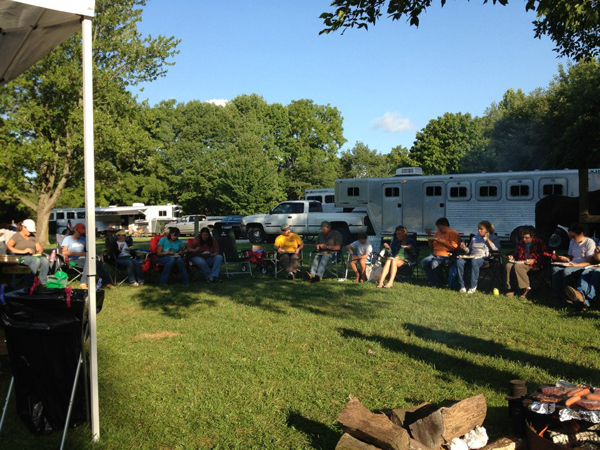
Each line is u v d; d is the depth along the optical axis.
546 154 30.06
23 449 3.40
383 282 10.01
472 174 18.08
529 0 6.79
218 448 3.41
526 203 17.41
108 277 10.04
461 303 8.02
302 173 52.41
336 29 7.57
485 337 6.00
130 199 43.66
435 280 9.74
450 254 9.64
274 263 11.48
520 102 38.00
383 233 19.41
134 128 25.41
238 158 41.00
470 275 9.02
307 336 6.09
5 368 4.84
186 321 6.96
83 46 3.54
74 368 3.63
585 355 5.25
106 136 23.86
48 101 23.73
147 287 10.06
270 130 52.44
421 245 19.30
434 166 46.66
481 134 44.19
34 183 25.41
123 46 23.98
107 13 23.55
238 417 3.89
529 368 4.85
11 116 22.14
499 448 3.19
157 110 44.62
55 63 22.94
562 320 6.78
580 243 8.15
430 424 3.12
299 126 56.00
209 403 4.11
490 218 17.88
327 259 10.61
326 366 5.00
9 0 3.58
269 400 4.18
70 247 10.56
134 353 5.45
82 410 3.73
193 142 44.72
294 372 4.80
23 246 10.12
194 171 43.81
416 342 5.79
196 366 4.99
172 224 32.84
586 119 24.48
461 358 5.19
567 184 16.97
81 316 3.54
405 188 19.05
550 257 8.52
